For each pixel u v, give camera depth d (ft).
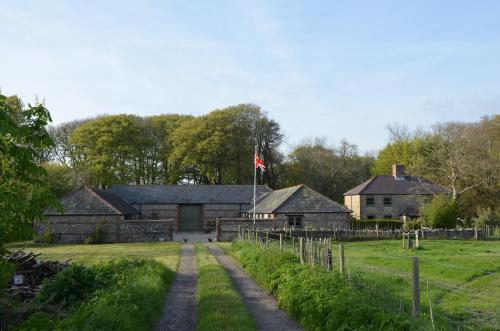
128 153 243.81
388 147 301.02
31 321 32.27
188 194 224.33
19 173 25.57
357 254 100.27
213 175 252.21
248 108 260.83
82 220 170.09
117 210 172.35
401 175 240.94
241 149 254.88
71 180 226.79
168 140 265.95
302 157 285.43
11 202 24.17
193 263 92.94
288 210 171.73
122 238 161.99
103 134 239.71
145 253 117.19
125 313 38.75
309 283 47.06
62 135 261.44
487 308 50.96
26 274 64.08
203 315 43.75
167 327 42.91
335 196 287.89
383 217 233.55
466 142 206.18
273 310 49.26
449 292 59.52
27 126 25.40
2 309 38.75
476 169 200.03
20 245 145.89
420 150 278.87
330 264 56.13
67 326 35.55
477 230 154.10
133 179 259.80
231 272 78.18
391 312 35.78
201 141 247.50
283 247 83.25
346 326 35.37
